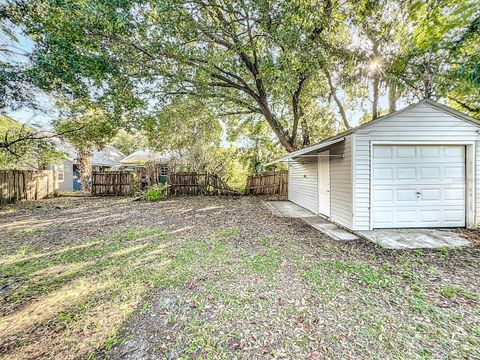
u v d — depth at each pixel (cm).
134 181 1427
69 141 1186
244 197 1348
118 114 923
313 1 765
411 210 618
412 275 362
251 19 751
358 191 612
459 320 255
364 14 853
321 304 287
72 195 1427
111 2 605
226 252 472
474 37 693
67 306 295
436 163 616
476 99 947
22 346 230
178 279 359
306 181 983
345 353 212
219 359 209
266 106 1122
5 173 1117
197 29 764
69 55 693
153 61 851
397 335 234
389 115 602
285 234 603
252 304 290
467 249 470
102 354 218
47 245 527
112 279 364
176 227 682
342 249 483
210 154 1505
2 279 368
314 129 1405
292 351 216
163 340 234
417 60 952
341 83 1058
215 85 1045
